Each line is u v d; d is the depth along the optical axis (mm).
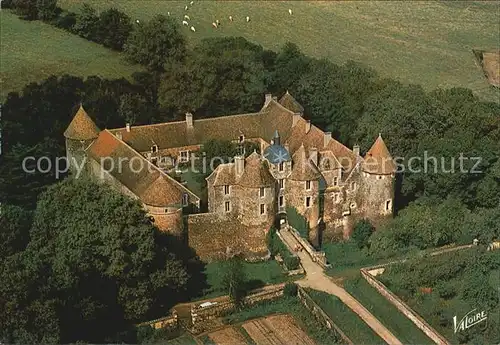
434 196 134625
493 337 100500
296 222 123938
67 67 183250
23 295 94438
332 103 160125
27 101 156500
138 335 102812
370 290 112750
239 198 120375
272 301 111125
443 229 126500
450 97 150375
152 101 174250
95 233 105125
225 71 171250
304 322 105938
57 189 112562
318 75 166500
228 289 114250
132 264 105562
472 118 141125
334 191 126750
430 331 101875
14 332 92938
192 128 148625
